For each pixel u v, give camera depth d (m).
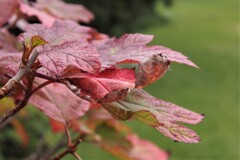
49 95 0.88
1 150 2.40
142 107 0.67
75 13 1.25
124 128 1.26
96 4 5.86
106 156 3.99
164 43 8.63
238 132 5.16
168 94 6.17
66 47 0.62
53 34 0.76
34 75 0.67
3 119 0.76
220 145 4.83
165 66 0.62
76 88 0.62
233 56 8.16
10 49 0.91
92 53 0.61
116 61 0.71
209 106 5.91
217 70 7.34
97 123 1.25
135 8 6.94
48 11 1.23
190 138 0.64
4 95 0.63
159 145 4.61
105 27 6.14
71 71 0.65
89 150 4.07
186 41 8.90
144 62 0.63
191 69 7.12
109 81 0.64
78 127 1.20
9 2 1.05
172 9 11.45
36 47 0.69
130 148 1.24
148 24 8.61
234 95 6.33
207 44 8.81
